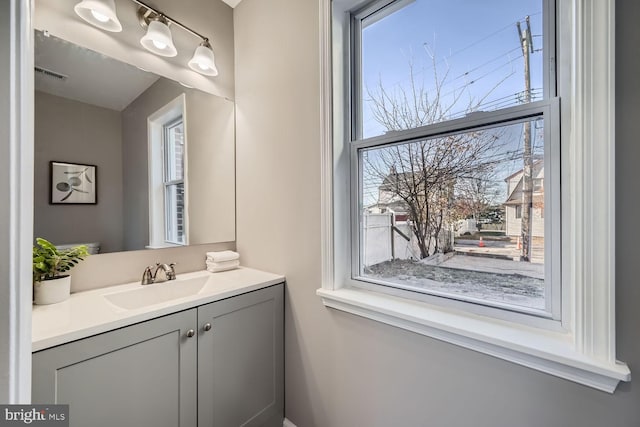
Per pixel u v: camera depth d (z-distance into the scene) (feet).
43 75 3.55
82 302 3.37
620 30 2.10
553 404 2.43
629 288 2.10
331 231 4.05
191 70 5.06
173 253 4.83
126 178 4.28
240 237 5.57
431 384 3.14
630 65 2.07
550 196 2.62
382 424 3.55
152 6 4.56
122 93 4.24
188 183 5.00
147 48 4.49
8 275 1.64
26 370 1.83
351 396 3.86
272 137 4.91
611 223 2.13
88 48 3.91
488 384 2.76
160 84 4.66
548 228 2.64
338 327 3.98
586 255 2.24
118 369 2.83
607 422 2.21
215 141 5.37
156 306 3.20
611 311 2.15
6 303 1.63
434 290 3.44
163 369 3.18
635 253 2.07
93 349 2.67
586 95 2.20
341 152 4.13
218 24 5.44
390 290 3.77
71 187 3.78
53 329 2.57
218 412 3.74
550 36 2.66
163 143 4.69
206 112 5.25
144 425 3.03
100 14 3.77
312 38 4.26
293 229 4.58
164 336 3.19
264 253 5.08
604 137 2.14
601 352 2.19
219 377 3.75
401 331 3.36
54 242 3.63
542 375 2.48
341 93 4.13
